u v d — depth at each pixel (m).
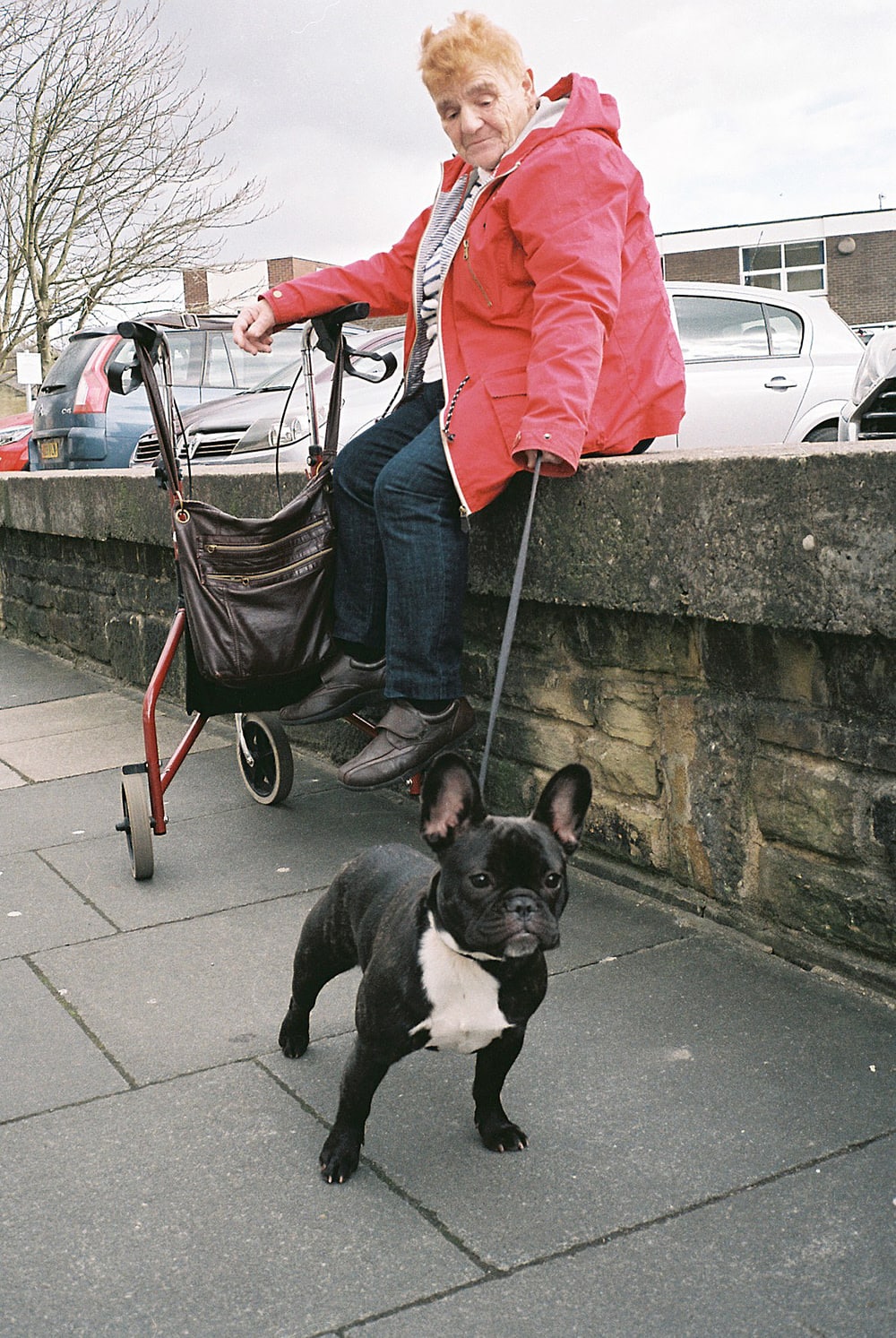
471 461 3.55
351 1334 1.97
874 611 2.83
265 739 4.77
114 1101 2.71
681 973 3.21
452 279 3.65
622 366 3.59
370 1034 2.31
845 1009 2.98
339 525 4.10
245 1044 2.96
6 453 15.02
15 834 4.70
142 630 7.08
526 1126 2.56
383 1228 2.24
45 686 7.63
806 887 3.22
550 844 2.17
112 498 6.88
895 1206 2.23
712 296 9.45
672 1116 2.56
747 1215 2.23
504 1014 2.28
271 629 3.99
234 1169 2.44
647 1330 1.96
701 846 3.55
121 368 4.10
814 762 3.17
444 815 2.20
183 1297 2.07
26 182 21.31
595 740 3.90
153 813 4.10
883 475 2.77
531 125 3.46
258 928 3.66
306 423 8.16
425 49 3.38
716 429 8.97
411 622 3.78
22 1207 2.33
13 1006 3.21
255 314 4.18
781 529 3.02
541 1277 2.09
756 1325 1.95
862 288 41.06
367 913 2.49
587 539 3.63
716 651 3.40
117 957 3.50
